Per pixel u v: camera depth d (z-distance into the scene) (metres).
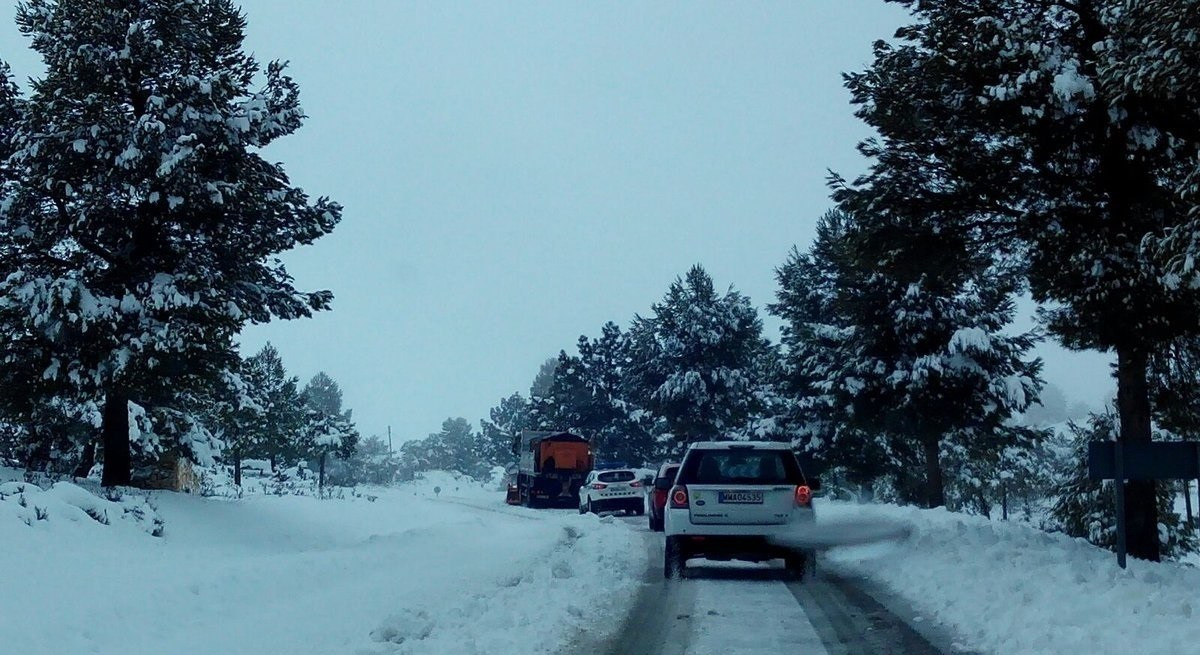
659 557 18.14
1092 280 15.27
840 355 36.75
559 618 10.54
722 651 8.88
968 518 20.88
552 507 54.84
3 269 22.86
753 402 62.88
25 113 23.23
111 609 9.75
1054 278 15.99
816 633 9.74
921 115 16.31
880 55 17.08
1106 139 15.12
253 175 23.81
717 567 16.70
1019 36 14.89
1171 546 32.00
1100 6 14.95
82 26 22.84
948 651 8.74
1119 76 12.99
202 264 23.61
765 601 12.07
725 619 10.66
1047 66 14.47
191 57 23.52
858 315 33.41
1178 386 17.58
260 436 56.34
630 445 86.06
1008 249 17.23
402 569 14.91
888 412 33.03
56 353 22.53
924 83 16.41
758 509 14.52
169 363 22.91
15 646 8.05
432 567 15.20
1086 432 35.22
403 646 8.70
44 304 21.14
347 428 72.81
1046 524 37.25
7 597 10.03
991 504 67.19
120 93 23.45
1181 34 11.96
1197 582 11.48
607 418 88.44
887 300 33.03
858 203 17.02
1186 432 18.08
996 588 11.42
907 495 41.44
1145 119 14.42
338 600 11.37
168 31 23.48
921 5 16.59
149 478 32.34
